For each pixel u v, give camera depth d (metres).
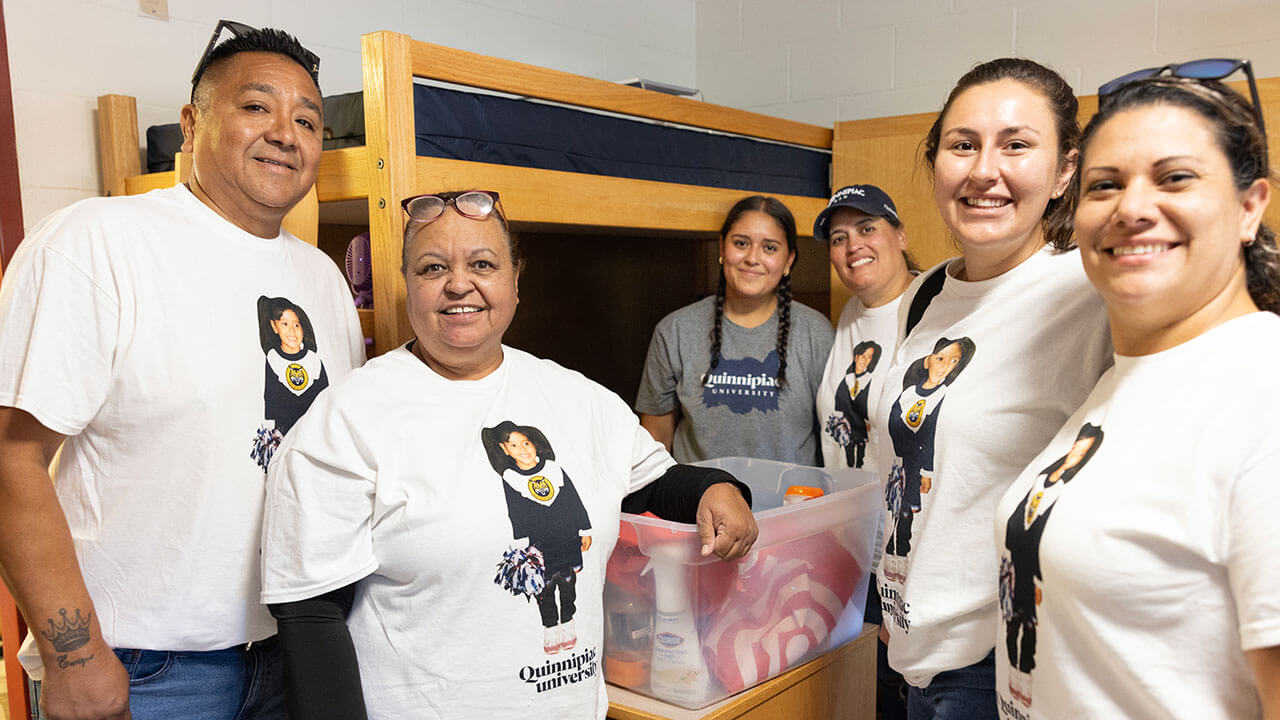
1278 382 0.72
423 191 1.49
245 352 1.19
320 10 2.54
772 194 2.48
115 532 1.13
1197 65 0.85
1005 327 1.12
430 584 1.07
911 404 1.20
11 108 2.04
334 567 1.05
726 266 2.12
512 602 1.09
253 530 1.17
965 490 1.12
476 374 1.21
